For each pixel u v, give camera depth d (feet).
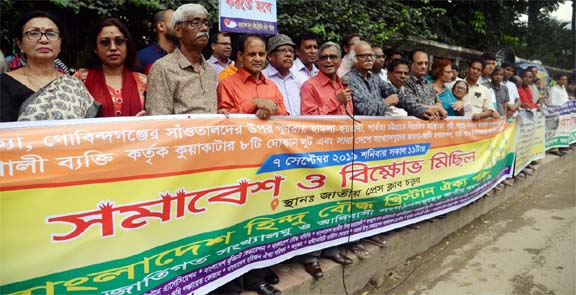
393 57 15.31
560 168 27.20
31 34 6.53
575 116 29.43
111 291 6.23
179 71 7.93
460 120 13.93
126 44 8.04
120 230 6.26
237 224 7.85
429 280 11.78
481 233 15.57
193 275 7.25
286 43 10.55
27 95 6.56
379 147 10.83
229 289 8.41
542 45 57.31
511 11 36.29
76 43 12.81
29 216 5.51
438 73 15.76
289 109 11.25
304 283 9.14
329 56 10.22
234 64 12.30
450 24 32.50
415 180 12.26
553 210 18.66
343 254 10.50
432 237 13.97
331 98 10.40
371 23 21.47
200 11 7.86
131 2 13.14
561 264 13.05
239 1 9.85
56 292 5.77
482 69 17.08
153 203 6.57
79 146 5.87
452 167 13.89
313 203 9.34
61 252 5.76
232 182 7.68
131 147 6.32
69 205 5.80
